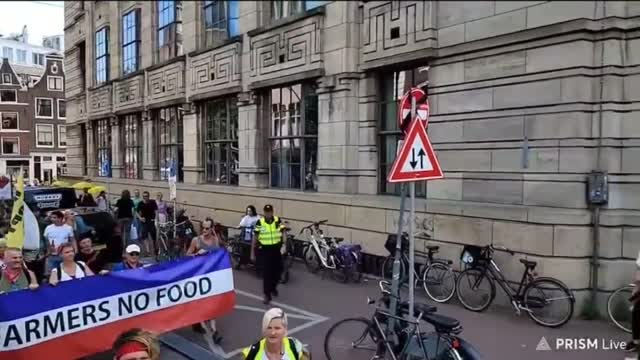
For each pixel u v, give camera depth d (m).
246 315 7.88
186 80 16.30
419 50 9.31
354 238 10.88
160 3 17.16
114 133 14.75
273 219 8.70
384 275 9.73
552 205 7.71
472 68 8.68
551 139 7.71
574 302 7.13
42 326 5.18
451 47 8.92
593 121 7.55
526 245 7.74
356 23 11.21
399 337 5.39
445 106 9.12
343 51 11.27
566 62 7.54
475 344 6.34
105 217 9.34
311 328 7.17
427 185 9.62
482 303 7.86
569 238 7.39
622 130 7.51
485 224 8.32
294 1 12.91
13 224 5.47
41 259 6.56
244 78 14.23
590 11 7.41
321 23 11.75
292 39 12.48
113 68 15.41
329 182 11.72
